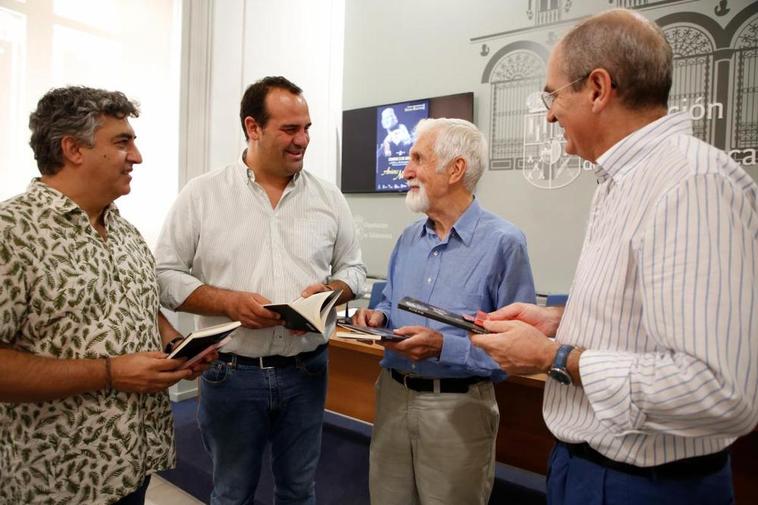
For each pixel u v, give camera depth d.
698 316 0.65
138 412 1.16
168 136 3.85
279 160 1.59
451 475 1.33
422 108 3.79
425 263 1.48
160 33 3.73
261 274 1.58
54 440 1.04
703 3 2.83
